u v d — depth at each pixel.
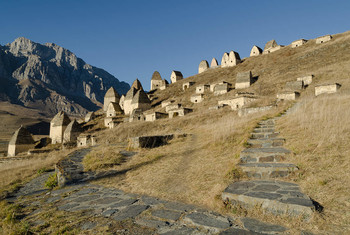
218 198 5.41
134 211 5.38
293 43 80.06
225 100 40.12
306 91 37.19
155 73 95.12
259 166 6.58
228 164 7.64
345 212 4.07
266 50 87.94
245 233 3.92
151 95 79.38
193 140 14.08
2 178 13.51
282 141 8.59
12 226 5.15
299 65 57.38
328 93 28.95
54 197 7.52
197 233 4.04
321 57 56.91
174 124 32.84
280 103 24.20
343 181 5.05
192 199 5.84
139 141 13.75
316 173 5.75
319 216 4.07
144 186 7.36
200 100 55.34
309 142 7.70
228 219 4.56
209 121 29.55
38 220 5.47
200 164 8.60
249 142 9.37
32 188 9.98
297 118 11.25
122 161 11.38
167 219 4.76
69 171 9.87
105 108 76.44
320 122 9.41
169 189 6.76
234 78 69.44
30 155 27.59
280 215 4.38
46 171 13.90
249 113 23.80
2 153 49.50
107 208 5.78
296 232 3.81
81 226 4.74
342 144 6.86
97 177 9.37
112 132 35.97
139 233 4.21
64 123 52.72
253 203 4.78
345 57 50.84
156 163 9.93
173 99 63.28
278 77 53.91
